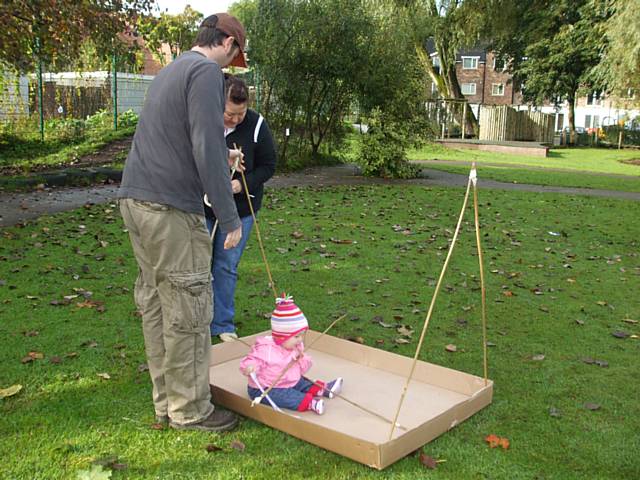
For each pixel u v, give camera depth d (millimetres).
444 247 7906
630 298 5969
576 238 8930
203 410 3219
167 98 2951
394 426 3049
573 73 36562
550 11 35188
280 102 15984
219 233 4359
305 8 15125
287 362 3404
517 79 39969
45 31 12078
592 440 3260
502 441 3164
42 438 3080
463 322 5090
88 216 8852
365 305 5449
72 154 14828
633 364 4320
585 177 17500
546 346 4625
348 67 15219
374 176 15727
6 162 13867
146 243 3010
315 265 6746
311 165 17422
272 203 10828
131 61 14781
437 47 33781
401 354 4395
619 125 38156
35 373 3822
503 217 10453
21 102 16047
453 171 17938
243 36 3303
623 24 24109
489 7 31391
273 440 3121
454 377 3744
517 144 28719
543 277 6660
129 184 3006
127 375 3846
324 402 3545
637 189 15047
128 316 4902
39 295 5336
